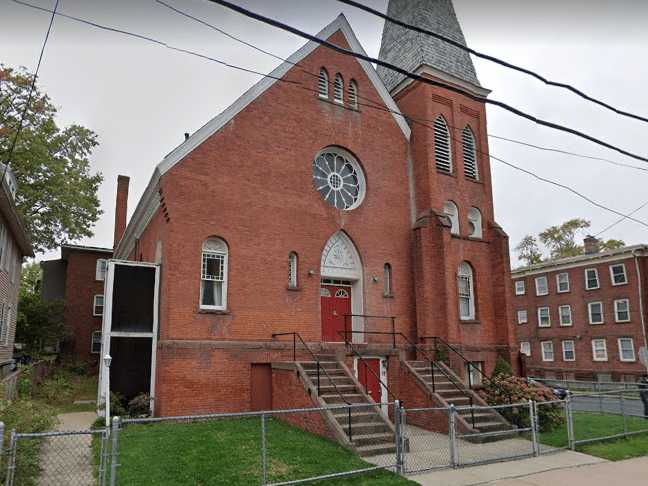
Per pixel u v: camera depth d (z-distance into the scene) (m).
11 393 16.06
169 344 14.98
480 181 23.48
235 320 16.23
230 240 16.59
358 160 20.36
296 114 18.88
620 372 40.44
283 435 12.89
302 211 18.28
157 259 17.53
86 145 32.47
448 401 15.71
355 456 11.35
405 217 21.14
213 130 16.86
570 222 59.44
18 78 26.72
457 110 23.25
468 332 21.08
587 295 43.84
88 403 20.08
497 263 22.50
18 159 27.09
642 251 40.28
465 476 10.57
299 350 17.06
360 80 21.02
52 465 10.42
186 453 10.94
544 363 46.91
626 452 13.10
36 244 31.17
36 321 30.98
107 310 15.81
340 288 19.48
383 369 17.91
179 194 15.95
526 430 13.70
